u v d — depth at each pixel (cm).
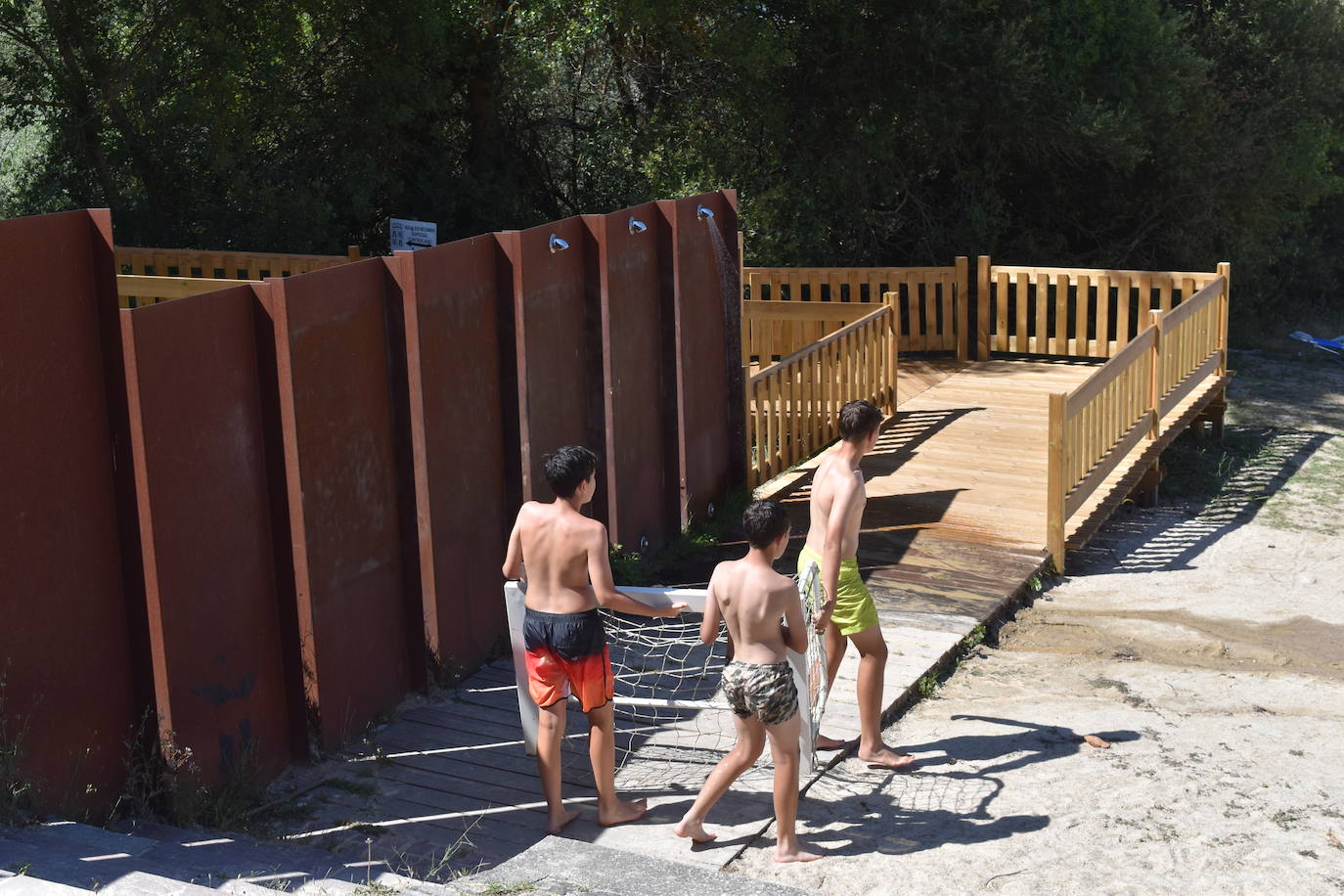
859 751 627
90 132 1847
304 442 619
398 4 1759
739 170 2025
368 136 1912
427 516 706
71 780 543
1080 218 2191
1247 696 727
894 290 1614
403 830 565
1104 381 1021
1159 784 602
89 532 547
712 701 646
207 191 1900
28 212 1912
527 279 786
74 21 1755
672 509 989
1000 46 1844
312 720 636
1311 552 1027
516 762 640
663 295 959
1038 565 928
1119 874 512
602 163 2044
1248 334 2088
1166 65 1928
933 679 742
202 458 575
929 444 1245
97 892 394
